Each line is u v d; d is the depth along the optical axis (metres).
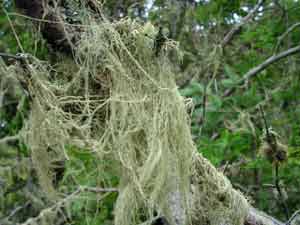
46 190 2.40
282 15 4.75
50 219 3.02
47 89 2.22
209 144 3.59
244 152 3.88
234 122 4.08
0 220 4.08
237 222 2.37
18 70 2.27
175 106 2.27
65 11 2.21
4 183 3.96
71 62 2.27
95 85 2.28
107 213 3.51
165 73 2.28
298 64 4.95
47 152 2.36
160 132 2.22
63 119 2.26
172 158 2.23
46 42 2.27
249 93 4.31
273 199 3.96
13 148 3.96
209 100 4.13
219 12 4.73
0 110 3.70
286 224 2.69
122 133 2.22
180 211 2.21
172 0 4.76
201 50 4.68
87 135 2.20
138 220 2.28
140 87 2.26
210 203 2.34
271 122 4.30
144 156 2.26
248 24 5.02
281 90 4.58
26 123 2.36
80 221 3.45
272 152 2.80
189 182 2.27
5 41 3.89
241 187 3.76
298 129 4.09
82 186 2.80
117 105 2.23
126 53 2.27
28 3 2.18
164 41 2.27
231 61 5.17
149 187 2.25
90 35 2.17
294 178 3.68
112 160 2.29
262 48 4.87
